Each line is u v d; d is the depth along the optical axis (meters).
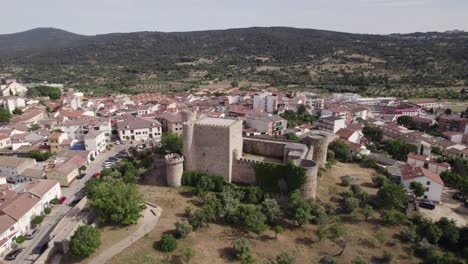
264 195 89.94
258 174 95.94
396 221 81.94
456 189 109.81
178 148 114.69
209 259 65.56
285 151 100.69
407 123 199.62
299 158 94.38
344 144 132.00
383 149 148.50
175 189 95.62
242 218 77.75
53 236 74.12
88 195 91.00
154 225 76.88
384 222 83.06
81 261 64.19
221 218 81.25
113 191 78.12
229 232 75.94
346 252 72.06
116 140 161.25
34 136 148.38
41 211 90.44
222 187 93.94
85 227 68.44
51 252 67.06
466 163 126.00
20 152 136.00
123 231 74.31
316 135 112.00
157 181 100.69
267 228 76.94
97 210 77.56
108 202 75.31
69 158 123.44
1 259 72.06
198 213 76.19
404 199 91.31
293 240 75.12
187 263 63.91
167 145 118.19
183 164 99.50
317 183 100.50
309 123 187.50
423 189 99.00
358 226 81.75
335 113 192.50
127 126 159.38
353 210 87.62
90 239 65.19
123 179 100.38
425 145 143.62
